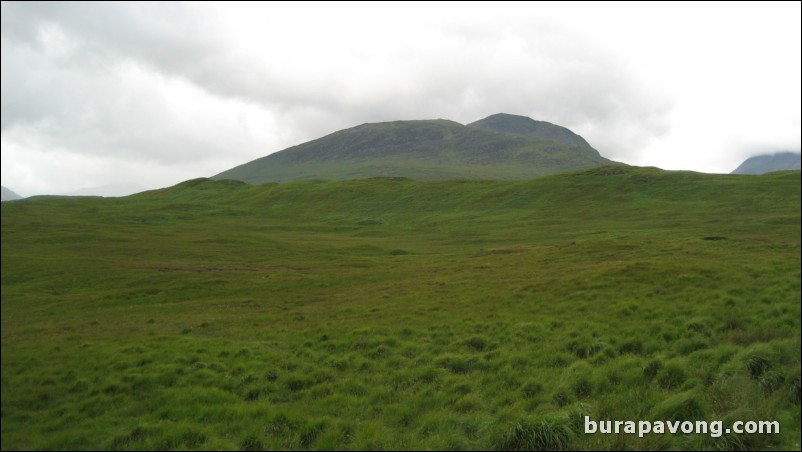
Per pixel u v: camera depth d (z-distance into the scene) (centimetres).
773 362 1336
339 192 18025
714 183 12444
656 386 1378
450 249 7981
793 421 1085
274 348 2302
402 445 1134
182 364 1958
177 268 5666
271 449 1167
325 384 1680
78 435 1309
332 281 4716
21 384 1859
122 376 1830
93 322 3219
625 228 8919
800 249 4122
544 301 2880
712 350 1600
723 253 4081
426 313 2914
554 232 9438
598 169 16050
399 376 1739
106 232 8762
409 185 18188
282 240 8950
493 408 1381
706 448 1007
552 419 1119
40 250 6969
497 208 13612
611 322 2231
